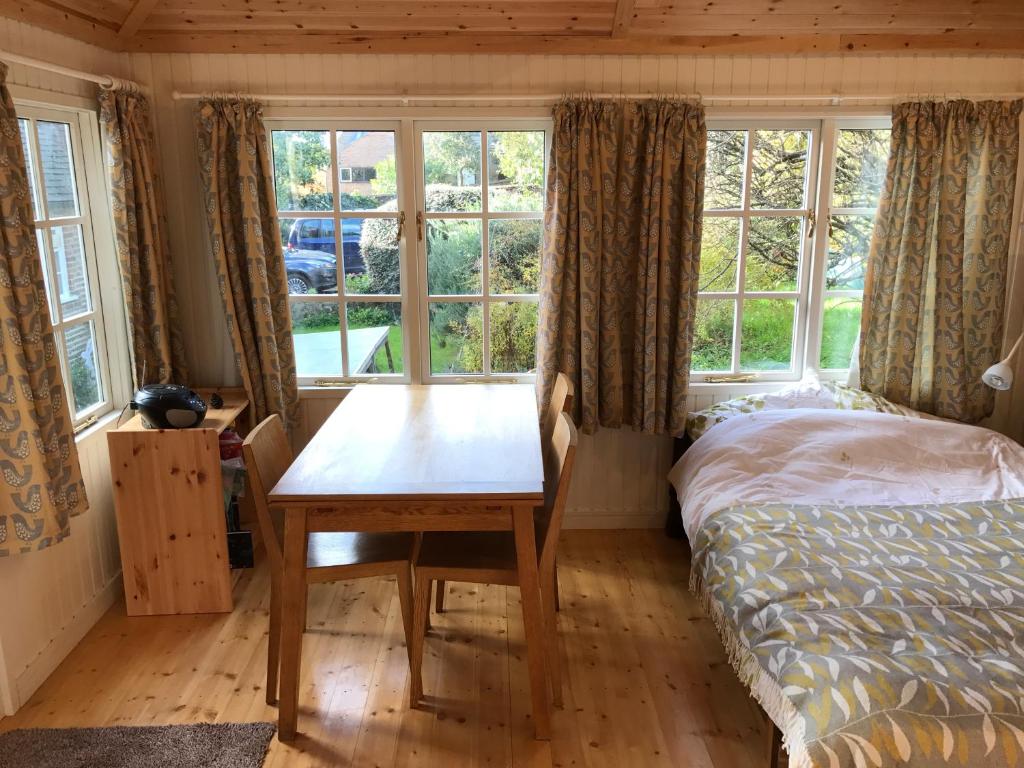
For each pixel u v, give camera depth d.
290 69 3.29
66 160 2.97
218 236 3.28
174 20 3.13
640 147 3.31
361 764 2.27
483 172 3.46
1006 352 3.64
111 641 2.87
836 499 2.79
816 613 2.07
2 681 2.42
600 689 2.61
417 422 2.81
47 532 2.35
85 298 3.10
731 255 3.58
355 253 3.54
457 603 3.14
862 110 3.37
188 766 2.23
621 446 3.68
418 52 3.28
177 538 2.97
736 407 3.44
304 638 2.89
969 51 3.35
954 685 1.76
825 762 1.66
